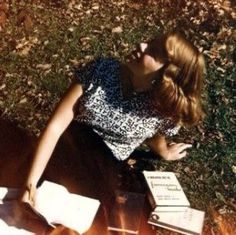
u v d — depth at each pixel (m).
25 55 5.07
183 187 3.83
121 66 2.97
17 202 2.81
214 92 4.69
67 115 3.04
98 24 5.78
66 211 2.84
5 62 4.95
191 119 3.00
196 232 3.16
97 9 6.10
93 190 3.29
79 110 3.14
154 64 2.79
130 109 3.05
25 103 4.46
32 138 4.12
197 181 3.89
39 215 2.71
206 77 4.87
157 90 2.85
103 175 3.35
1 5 5.64
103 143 3.32
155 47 2.80
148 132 3.23
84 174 3.36
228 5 6.31
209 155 4.11
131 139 3.27
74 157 3.40
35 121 4.29
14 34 5.40
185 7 6.16
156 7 6.22
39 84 4.71
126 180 3.79
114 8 6.16
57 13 5.91
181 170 3.95
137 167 3.90
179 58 2.78
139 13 6.10
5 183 3.69
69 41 5.37
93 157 3.35
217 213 3.66
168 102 2.87
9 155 3.94
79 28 5.64
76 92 3.02
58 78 4.80
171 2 6.25
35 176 2.92
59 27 5.63
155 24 5.91
